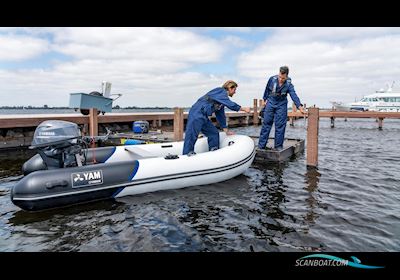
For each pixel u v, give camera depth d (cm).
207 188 421
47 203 311
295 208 348
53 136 344
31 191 301
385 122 2866
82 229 284
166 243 261
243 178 483
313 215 326
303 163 616
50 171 322
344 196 395
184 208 344
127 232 279
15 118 807
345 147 905
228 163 451
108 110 1012
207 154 444
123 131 1127
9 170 536
